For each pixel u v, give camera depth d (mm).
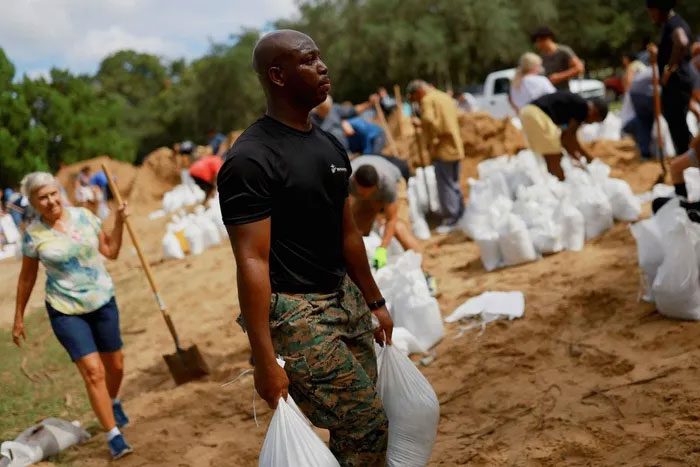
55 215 5270
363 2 43250
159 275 11242
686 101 8438
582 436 4125
